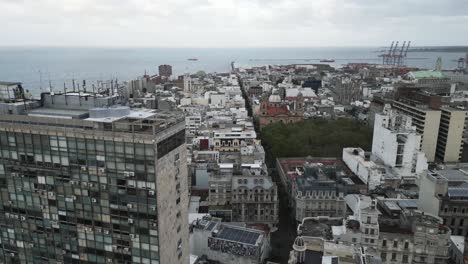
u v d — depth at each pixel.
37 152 86.88
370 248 123.94
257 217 186.75
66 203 89.38
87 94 103.38
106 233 89.31
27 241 96.12
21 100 100.25
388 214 151.88
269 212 186.00
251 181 185.25
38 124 84.38
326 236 134.50
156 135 79.25
